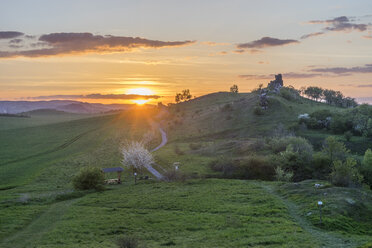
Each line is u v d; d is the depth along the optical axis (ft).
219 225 158.30
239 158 371.15
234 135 580.71
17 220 176.04
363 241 130.62
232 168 337.31
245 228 151.23
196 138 595.47
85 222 171.32
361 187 244.42
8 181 336.08
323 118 590.14
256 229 148.87
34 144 627.87
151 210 191.93
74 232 155.43
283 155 347.36
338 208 169.48
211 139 572.51
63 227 163.32
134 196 229.25
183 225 160.97
